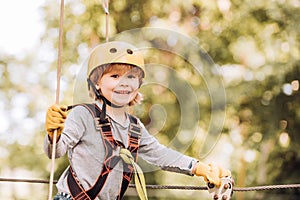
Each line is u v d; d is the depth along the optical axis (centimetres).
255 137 1366
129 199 1327
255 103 1361
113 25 1416
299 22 1349
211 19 1413
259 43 1369
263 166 1360
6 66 1477
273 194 1355
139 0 1451
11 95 1466
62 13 525
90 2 1442
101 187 533
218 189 554
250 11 1384
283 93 1353
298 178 1359
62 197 534
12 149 1432
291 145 1356
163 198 1358
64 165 1370
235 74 1363
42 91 1455
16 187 1417
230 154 1364
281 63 1336
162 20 1427
